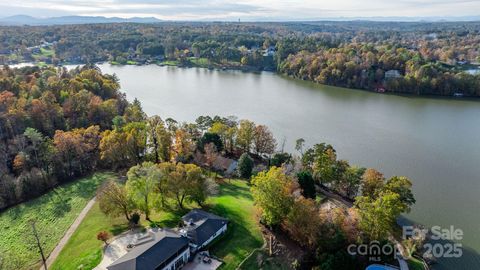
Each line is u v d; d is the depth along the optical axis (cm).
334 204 8450
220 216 7269
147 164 7525
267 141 11500
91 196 8575
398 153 11825
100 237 6347
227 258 6144
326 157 9031
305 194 8094
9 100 11975
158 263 5509
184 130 11244
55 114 12000
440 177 10125
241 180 9856
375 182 8306
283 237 6812
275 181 6825
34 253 6681
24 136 10456
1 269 6247
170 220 7100
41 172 9231
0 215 8069
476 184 9725
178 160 10100
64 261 6206
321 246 6306
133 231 6750
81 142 10100
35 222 7675
